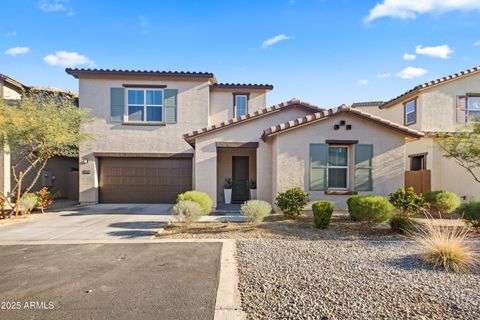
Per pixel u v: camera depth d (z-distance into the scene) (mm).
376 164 12133
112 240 7711
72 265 5676
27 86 16844
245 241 7574
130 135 16250
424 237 7191
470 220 8758
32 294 4352
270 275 5109
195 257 6176
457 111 16672
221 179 16219
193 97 16578
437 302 4074
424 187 14938
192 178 16422
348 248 6934
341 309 3852
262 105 17859
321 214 9148
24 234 8477
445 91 16719
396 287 4594
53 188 19125
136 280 4895
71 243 7395
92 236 8195
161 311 3830
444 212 11461
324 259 6059
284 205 10867
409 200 9359
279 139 12016
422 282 4805
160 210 13516
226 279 4910
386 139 12219
